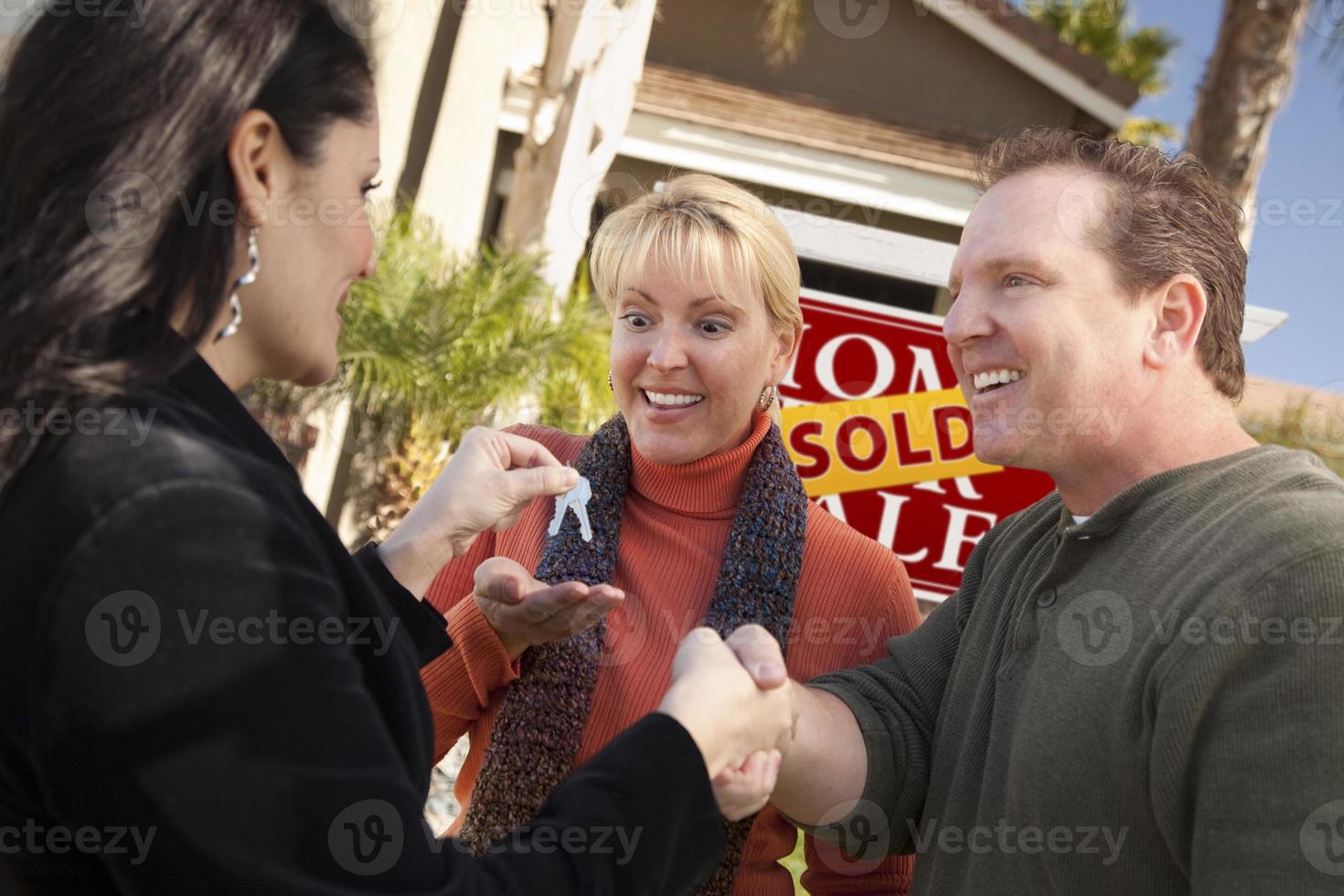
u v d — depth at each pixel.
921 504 5.12
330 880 0.75
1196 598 1.04
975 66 8.93
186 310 0.80
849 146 7.82
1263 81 6.77
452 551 1.29
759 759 1.05
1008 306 1.22
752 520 1.62
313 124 0.83
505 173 8.14
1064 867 1.12
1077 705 1.12
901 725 1.41
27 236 0.74
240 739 0.72
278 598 0.76
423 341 5.71
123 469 0.73
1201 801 0.99
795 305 1.65
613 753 0.91
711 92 8.20
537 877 0.83
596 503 1.67
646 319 1.61
